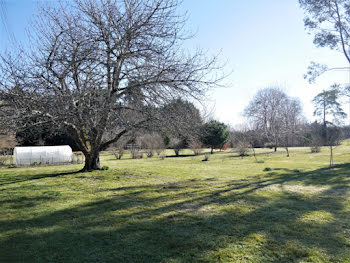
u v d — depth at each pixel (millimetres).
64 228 4609
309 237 4059
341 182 9133
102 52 8852
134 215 5336
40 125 9758
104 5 9375
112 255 3535
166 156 31625
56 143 36969
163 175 11352
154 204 6227
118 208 5887
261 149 37469
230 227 4559
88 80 8531
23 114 8383
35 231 4465
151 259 3400
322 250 3580
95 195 7297
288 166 15875
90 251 3668
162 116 9859
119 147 28625
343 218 5012
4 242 4012
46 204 6336
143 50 9117
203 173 12328
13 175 12641
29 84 8109
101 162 22984
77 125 10883
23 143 31578
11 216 5398
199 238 4070
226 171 13234
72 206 6113
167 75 9492
